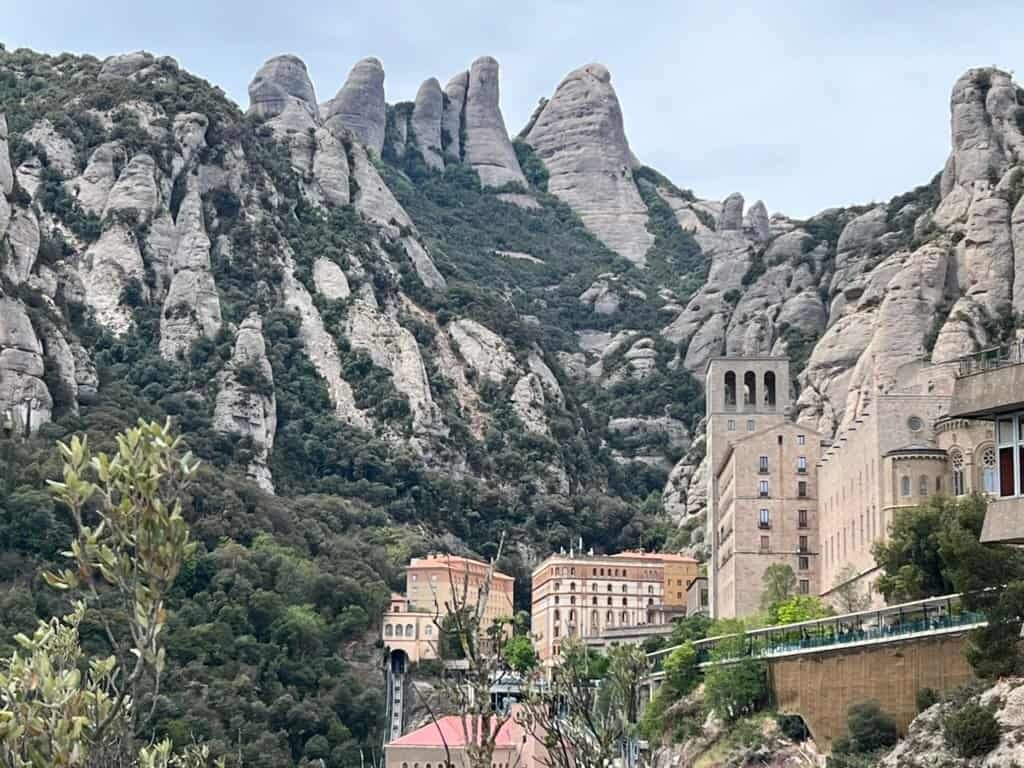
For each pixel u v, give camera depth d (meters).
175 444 46.47
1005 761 119.75
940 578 167.75
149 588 45.38
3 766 45.81
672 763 167.62
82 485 45.56
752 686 163.50
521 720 63.47
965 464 193.75
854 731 143.50
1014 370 95.44
